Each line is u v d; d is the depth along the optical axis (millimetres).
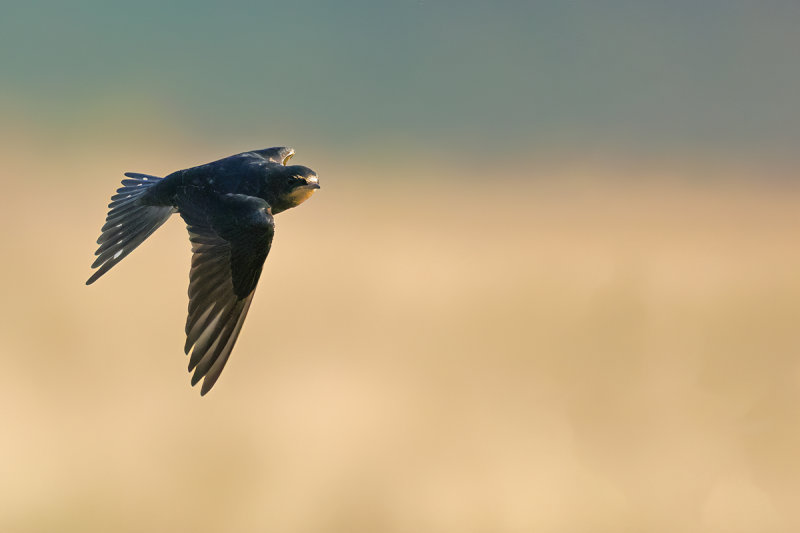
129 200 7059
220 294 6082
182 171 6805
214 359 5902
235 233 6227
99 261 6832
